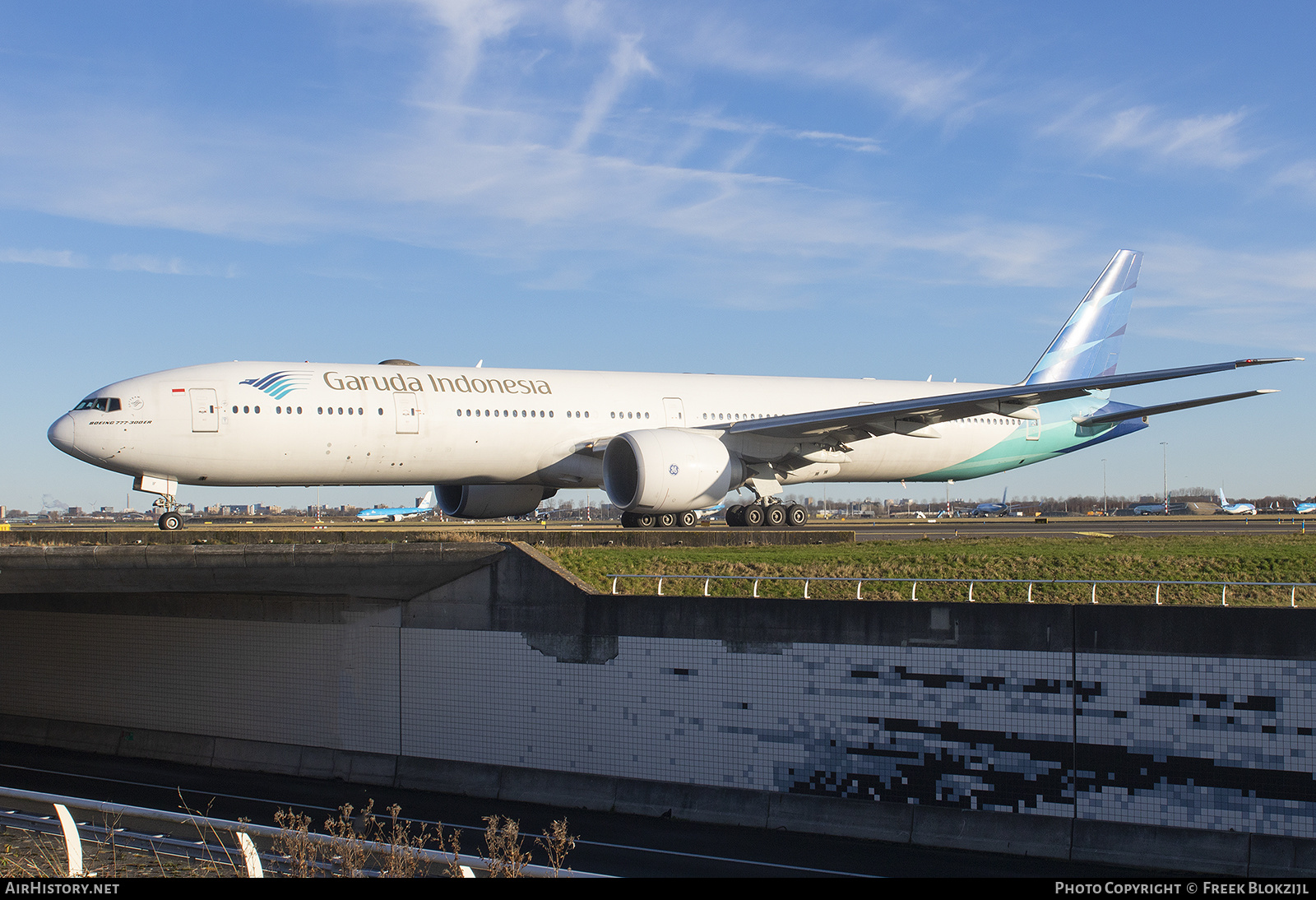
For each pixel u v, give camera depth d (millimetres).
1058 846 15297
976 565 21156
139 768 21844
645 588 20953
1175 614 15000
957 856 15430
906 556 22297
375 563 19516
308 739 21312
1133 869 14750
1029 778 15695
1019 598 19359
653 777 18125
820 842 16266
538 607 19203
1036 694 15703
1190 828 14766
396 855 11023
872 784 16609
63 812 10648
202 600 22516
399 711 20453
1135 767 15117
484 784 19344
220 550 19469
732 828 17062
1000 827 15711
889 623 16625
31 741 24328
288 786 20094
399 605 20609
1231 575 19984
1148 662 15094
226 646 22234
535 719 19172
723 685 17672
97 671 23828
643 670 18281
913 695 16422
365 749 20719
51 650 24562
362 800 19094
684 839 16344
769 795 17203
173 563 19547
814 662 17062
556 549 22875
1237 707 14609
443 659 20141
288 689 21516
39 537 23266
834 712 16906
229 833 12016
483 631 19766
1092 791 15336
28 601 24859
